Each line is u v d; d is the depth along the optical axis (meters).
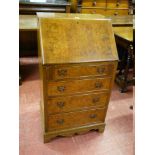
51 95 1.43
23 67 3.04
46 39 1.29
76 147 1.68
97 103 1.64
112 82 1.56
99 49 1.40
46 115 1.52
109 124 1.98
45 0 3.08
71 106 1.56
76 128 1.71
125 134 1.86
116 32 2.38
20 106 2.12
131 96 2.49
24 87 2.50
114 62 1.44
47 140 1.67
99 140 1.77
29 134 1.77
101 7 3.40
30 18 2.54
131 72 2.83
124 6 3.56
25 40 3.35
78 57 1.33
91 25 1.41
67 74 1.36
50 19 1.33
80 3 3.24
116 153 1.65
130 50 2.25
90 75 1.44
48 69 1.28
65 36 1.33
